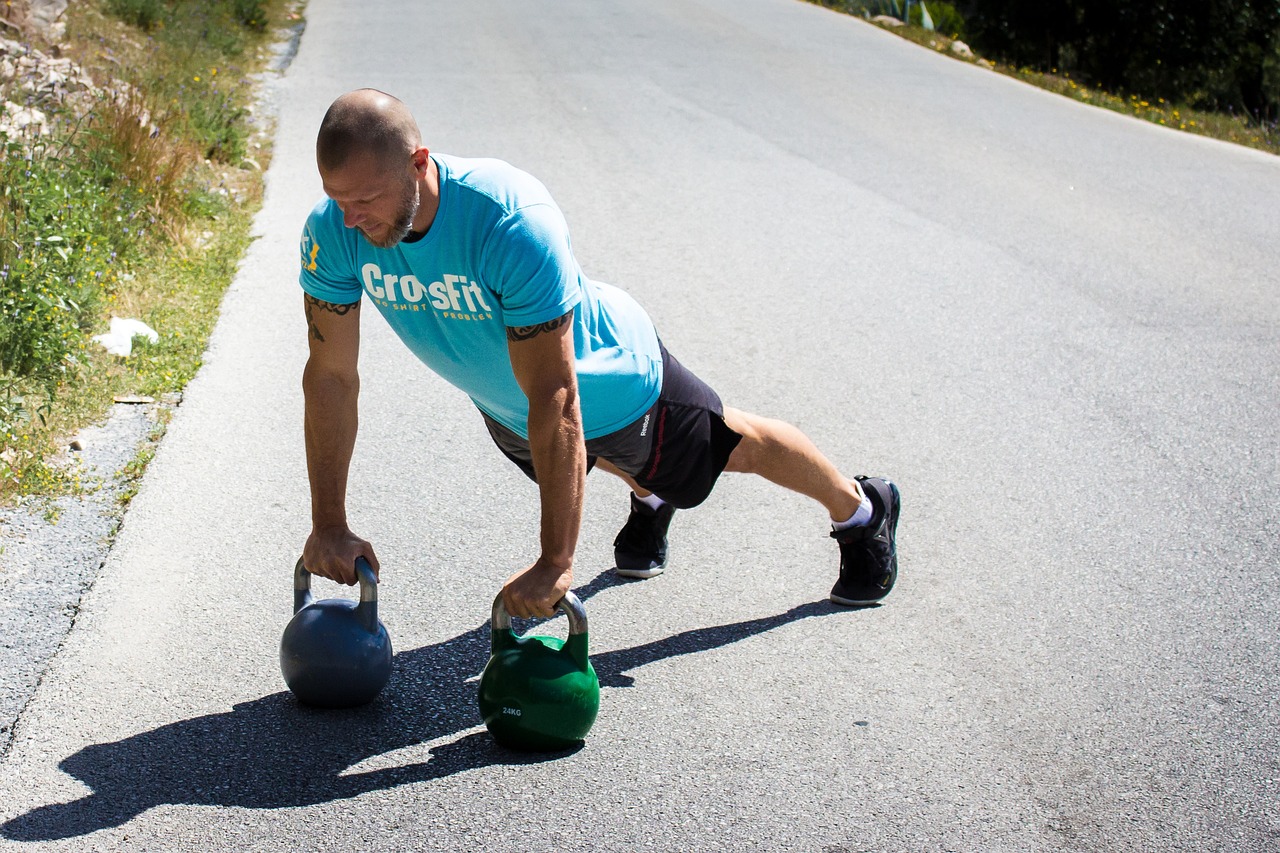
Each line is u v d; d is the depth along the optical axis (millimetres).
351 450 2861
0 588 3346
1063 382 5418
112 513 3836
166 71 10164
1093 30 22078
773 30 16609
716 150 9750
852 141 10383
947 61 15312
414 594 3529
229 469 4223
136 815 2539
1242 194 9258
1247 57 22172
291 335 5559
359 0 18141
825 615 3482
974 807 2668
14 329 4586
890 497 3484
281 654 2895
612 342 2875
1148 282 6961
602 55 13953
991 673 3199
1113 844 2562
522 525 3986
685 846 2521
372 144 2312
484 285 2568
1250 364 5688
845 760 2820
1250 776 2795
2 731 2787
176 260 6254
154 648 3148
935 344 5867
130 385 4805
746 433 3168
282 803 2604
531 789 2684
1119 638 3387
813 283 6730
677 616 3469
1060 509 4207
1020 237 7777
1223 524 4113
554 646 2838
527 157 9258
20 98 7523
